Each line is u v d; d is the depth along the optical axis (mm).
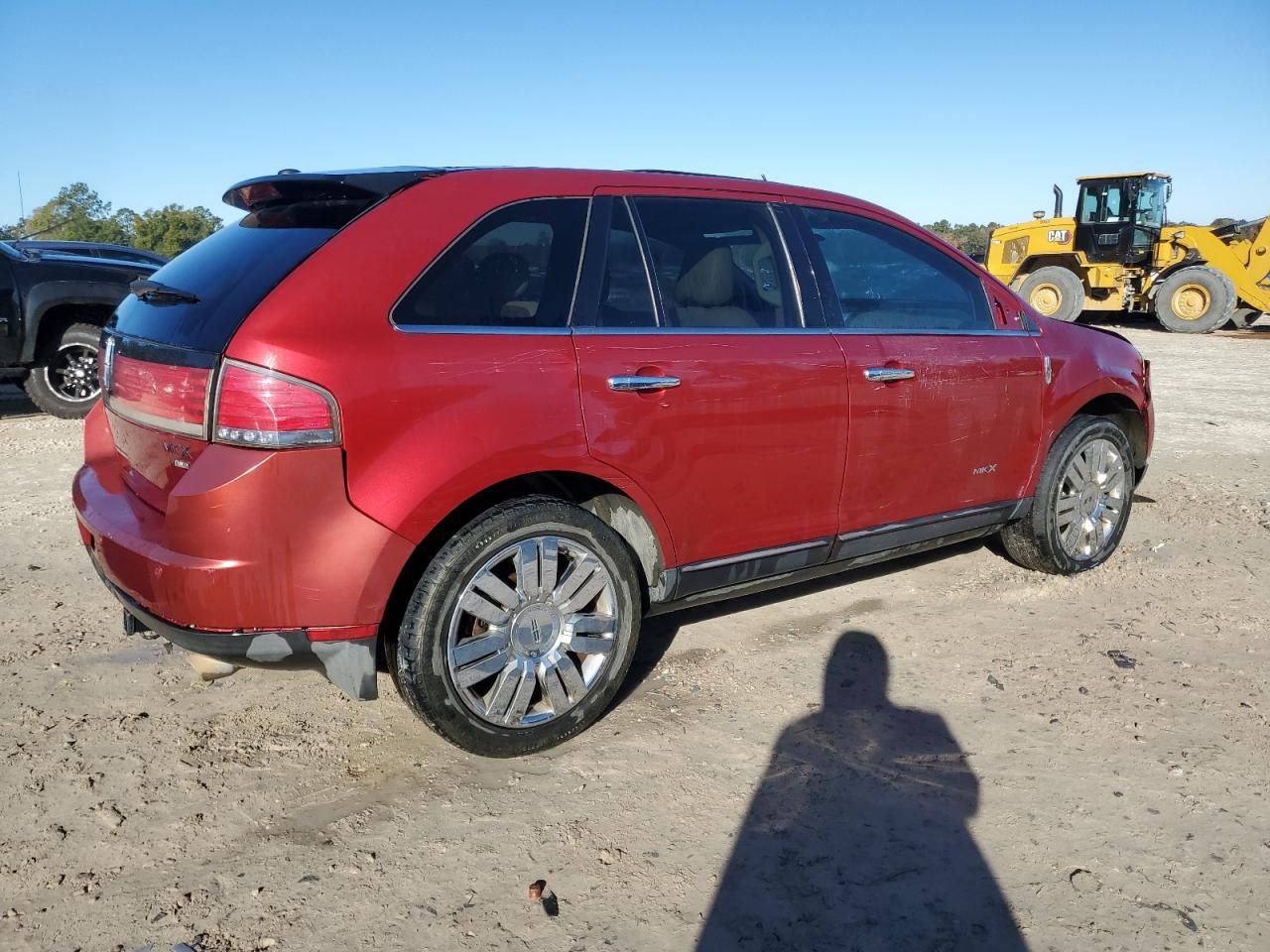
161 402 2711
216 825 2750
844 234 3924
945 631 4145
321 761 3098
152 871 2557
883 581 4746
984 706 3479
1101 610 4371
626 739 3244
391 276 2775
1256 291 19766
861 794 2928
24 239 10070
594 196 3248
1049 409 4461
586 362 3035
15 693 3494
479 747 2973
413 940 2324
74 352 8508
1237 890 2510
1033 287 21281
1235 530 5605
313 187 2967
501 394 2852
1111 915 2416
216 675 3010
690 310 3363
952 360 4023
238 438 2535
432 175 3020
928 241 4234
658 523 3254
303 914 2404
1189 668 3775
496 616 2934
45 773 2992
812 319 3678
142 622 2855
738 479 3412
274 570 2586
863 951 2301
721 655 3893
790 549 3645
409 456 2695
